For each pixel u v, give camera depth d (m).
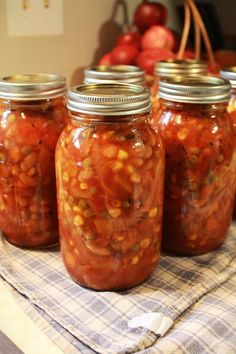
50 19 0.69
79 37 0.74
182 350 0.36
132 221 0.41
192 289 0.43
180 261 0.49
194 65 0.61
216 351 0.36
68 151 0.40
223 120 0.46
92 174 0.39
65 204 0.42
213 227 0.48
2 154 0.47
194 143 0.44
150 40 0.74
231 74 0.52
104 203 0.40
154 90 0.59
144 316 0.39
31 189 0.48
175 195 0.47
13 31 0.65
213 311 0.40
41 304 0.41
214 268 0.47
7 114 0.46
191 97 0.43
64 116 0.48
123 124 0.39
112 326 0.39
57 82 0.47
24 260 0.49
